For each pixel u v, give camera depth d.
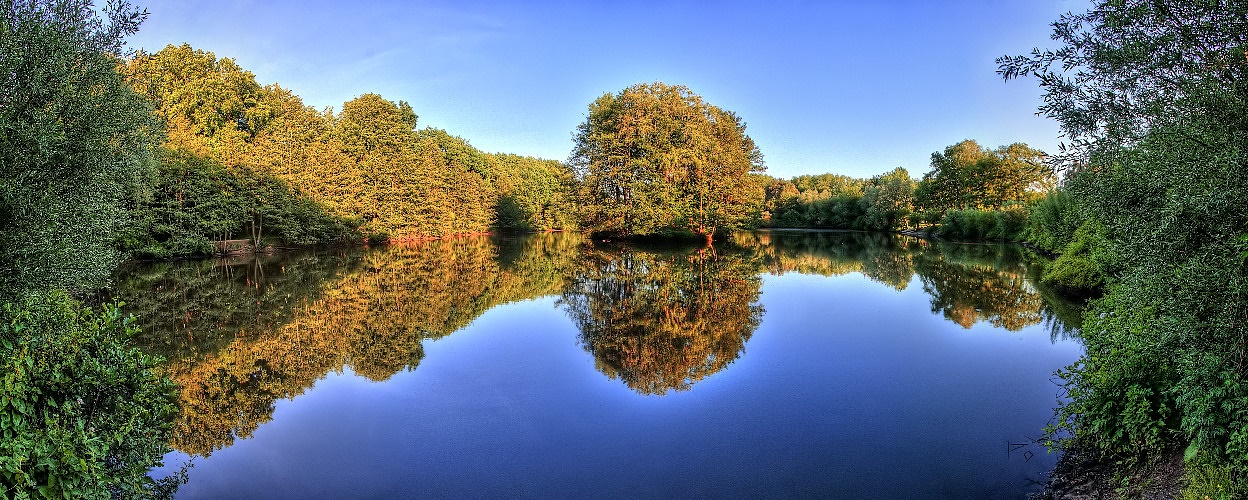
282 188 35.19
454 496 6.09
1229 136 3.89
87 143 6.80
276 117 45.69
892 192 68.06
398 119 46.62
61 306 4.80
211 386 9.99
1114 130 4.54
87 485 4.05
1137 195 4.57
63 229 7.12
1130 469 5.31
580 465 6.78
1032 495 5.70
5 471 3.68
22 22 6.38
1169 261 4.41
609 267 28.17
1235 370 4.11
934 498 5.79
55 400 4.41
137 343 13.09
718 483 6.25
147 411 5.11
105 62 7.51
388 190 44.38
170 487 5.91
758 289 20.34
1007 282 21.03
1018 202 48.44
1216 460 4.41
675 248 39.25
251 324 15.05
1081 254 17.19
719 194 41.47
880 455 6.77
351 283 22.69
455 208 52.06
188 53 41.38
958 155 62.12
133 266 26.48
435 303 18.11
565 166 45.28
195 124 39.88
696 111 41.38
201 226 30.75
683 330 13.83
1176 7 4.16
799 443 7.20
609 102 42.56
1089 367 6.44
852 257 32.75
